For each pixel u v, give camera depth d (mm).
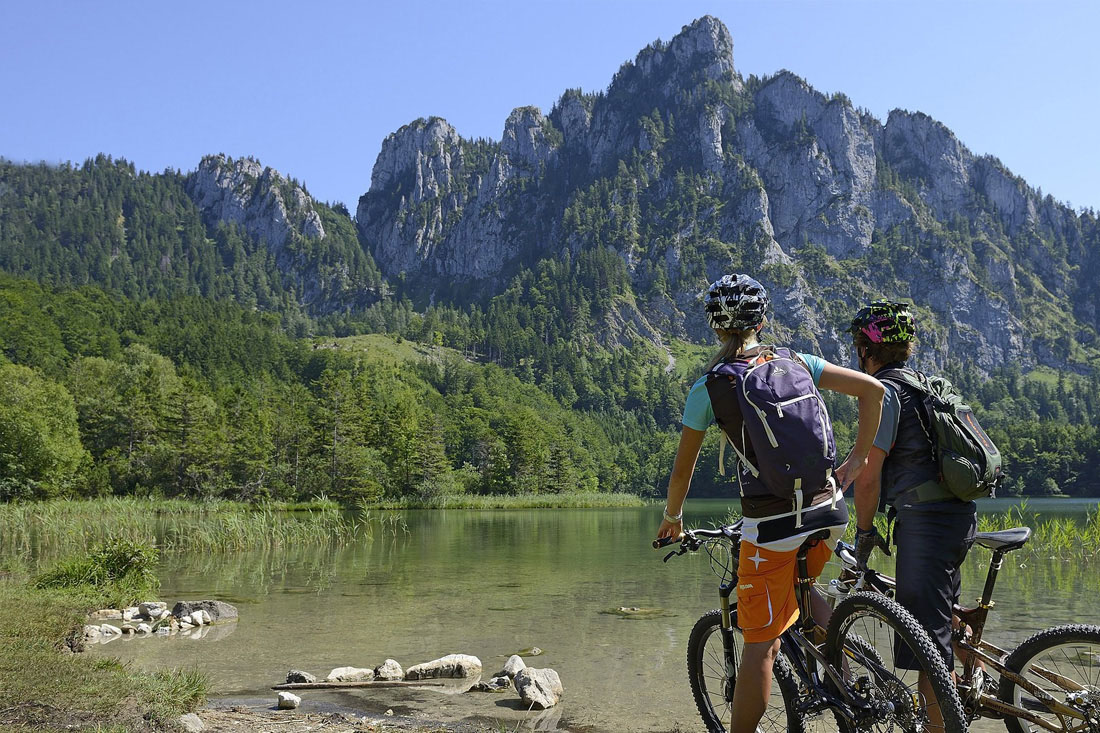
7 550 21609
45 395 77312
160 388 109625
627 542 28359
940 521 4086
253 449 83750
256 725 5703
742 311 3723
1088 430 153000
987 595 4168
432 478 96250
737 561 4164
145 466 82250
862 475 4141
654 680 7465
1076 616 10367
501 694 7000
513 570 18031
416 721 6086
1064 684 3887
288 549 24641
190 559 21062
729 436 3674
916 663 3684
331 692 7086
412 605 12570
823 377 3781
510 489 108875
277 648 9141
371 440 106188
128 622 10734
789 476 3508
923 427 4109
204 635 9984
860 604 3803
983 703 4012
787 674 4086
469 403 195000
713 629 4516
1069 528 20438
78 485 74250
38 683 5504
